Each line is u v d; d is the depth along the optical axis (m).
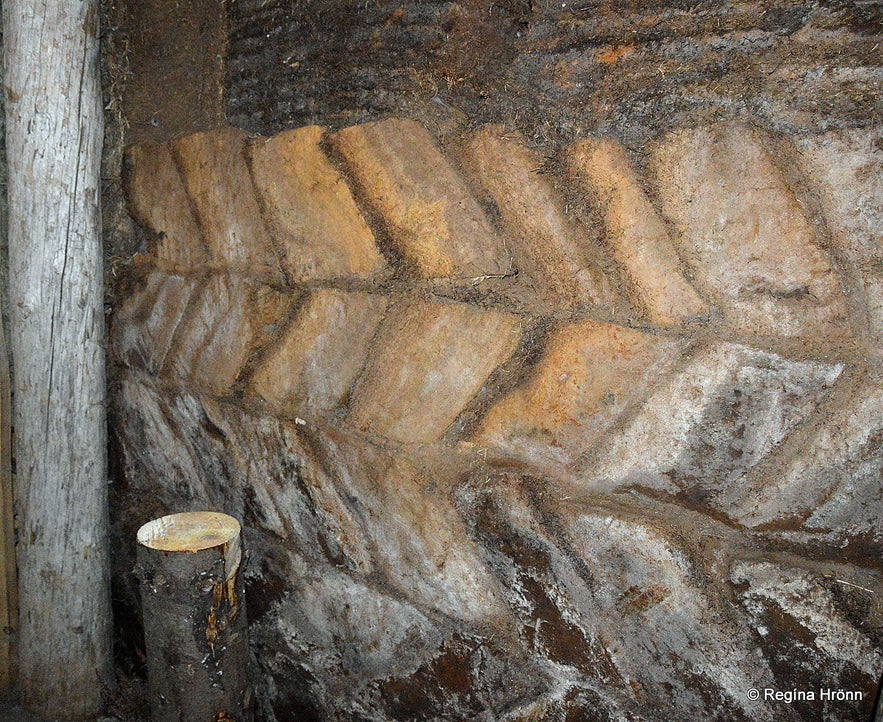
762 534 1.28
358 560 1.82
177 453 2.24
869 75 1.13
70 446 2.19
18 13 1.99
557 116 1.44
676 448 1.34
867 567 1.18
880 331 1.14
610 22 1.37
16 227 2.10
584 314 1.42
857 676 1.18
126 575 2.46
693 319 1.30
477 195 1.52
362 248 1.70
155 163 2.16
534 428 1.49
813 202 1.18
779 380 1.23
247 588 2.12
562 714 1.53
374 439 1.71
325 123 1.76
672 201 1.31
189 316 2.12
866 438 1.16
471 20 1.51
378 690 1.83
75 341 2.16
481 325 1.55
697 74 1.28
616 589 1.42
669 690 1.39
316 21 1.75
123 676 2.45
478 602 1.62
